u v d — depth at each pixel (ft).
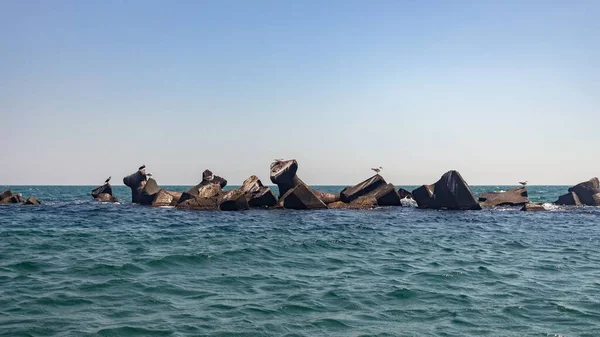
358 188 176.96
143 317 40.70
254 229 109.40
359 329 39.14
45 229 104.37
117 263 62.23
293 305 45.21
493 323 41.22
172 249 76.13
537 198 299.58
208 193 165.78
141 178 198.49
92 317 40.37
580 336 38.17
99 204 191.31
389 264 67.51
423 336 37.78
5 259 65.46
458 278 58.75
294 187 167.12
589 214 155.33
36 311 41.65
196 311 42.65
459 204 165.99
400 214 151.94
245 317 41.27
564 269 65.31
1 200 195.62
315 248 80.89
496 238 98.99
